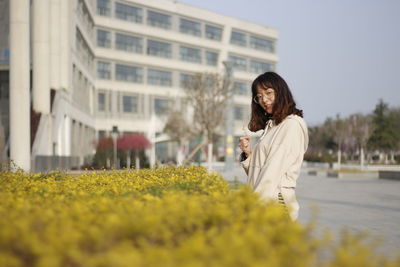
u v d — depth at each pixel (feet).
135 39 171.63
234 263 5.48
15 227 6.77
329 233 7.02
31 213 8.19
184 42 184.24
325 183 69.82
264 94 12.54
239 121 201.57
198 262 5.33
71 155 112.27
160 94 177.27
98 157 118.73
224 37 197.47
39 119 83.30
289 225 6.82
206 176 16.28
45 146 83.15
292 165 11.94
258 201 8.55
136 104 172.04
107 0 163.73
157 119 171.22
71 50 110.22
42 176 19.21
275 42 217.97
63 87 103.55
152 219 6.82
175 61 181.27
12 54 67.67
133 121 169.17
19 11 67.31
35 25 85.61
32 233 6.49
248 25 206.08
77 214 7.80
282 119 12.34
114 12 165.58
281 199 11.76
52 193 12.41
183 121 151.94
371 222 28.25
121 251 5.82
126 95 169.27
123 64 168.66
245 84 205.87
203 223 7.40
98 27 161.89
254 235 6.13
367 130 165.48
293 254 5.99
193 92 138.00
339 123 185.47
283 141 11.95
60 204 9.43
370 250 6.33
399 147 180.24
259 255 5.82
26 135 67.46
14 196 10.93
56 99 94.32
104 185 15.37
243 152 13.79
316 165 180.24
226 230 6.70
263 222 7.15
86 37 135.54
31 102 88.84
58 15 99.09
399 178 79.56
